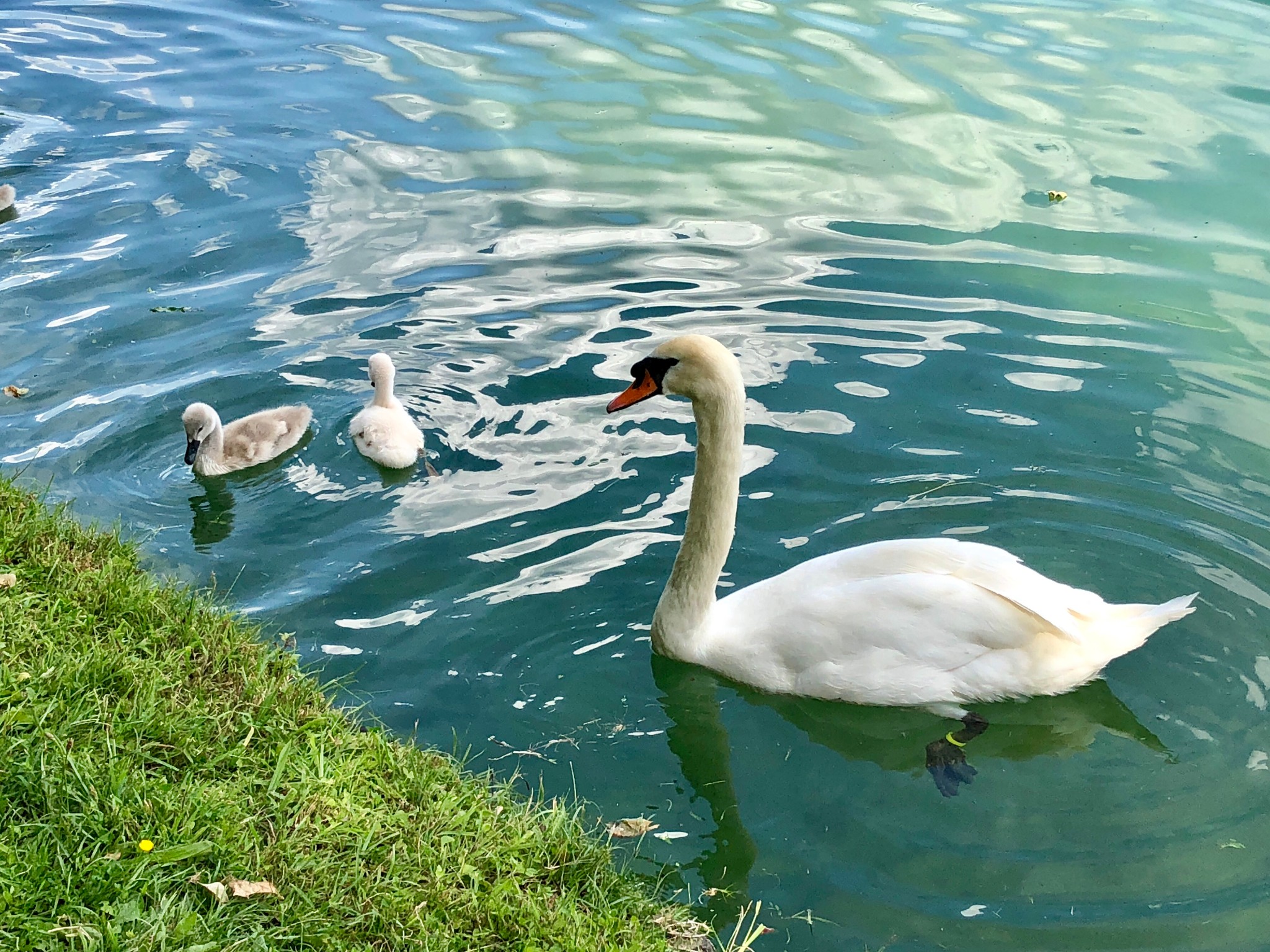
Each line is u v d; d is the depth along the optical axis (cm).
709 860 244
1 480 285
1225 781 257
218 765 236
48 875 214
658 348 269
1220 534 300
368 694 267
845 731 268
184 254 377
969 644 268
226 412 329
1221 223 397
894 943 233
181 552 294
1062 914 237
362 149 429
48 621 250
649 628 283
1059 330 354
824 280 371
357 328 353
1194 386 337
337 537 300
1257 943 234
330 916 219
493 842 233
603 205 403
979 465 316
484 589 288
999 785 257
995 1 583
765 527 302
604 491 311
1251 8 570
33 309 354
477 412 330
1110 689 272
